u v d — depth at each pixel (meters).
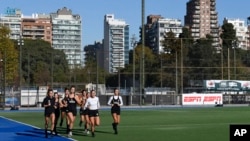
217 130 30.95
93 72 112.38
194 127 33.66
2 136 27.30
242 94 86.69
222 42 120.31
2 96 72.75
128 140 24.80
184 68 99.00
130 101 79.38
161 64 100.31
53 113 26.73
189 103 80.69
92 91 26.72
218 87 94.50
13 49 113.12
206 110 62.38
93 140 24.80
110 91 99.88
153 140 24.86
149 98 81.38
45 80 128.62
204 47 103.62
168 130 31.08
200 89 92.75
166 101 81.81
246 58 105.56
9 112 59.97
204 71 100.12
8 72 110.56
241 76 101.56
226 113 53.84
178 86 96.75
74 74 108.62
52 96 26.88
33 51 138.38
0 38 112.88
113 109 28.09
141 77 76.88
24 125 36.09
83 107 28.39
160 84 98.94
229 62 100.38
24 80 132.50
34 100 76.81
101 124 36.81
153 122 39.12
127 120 41.72
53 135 27.36
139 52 133.25
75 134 28.11
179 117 46.06
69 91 27.00
